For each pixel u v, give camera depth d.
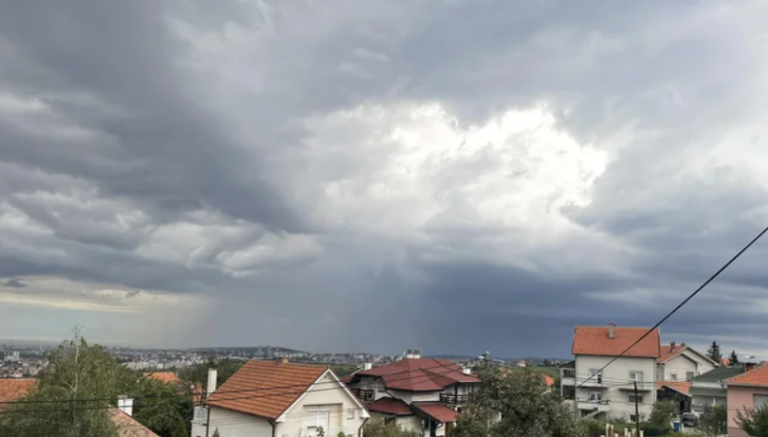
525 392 30.05
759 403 40.31
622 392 72.50
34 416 22.73
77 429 22.83
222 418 36.34
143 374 51.84
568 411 30.62
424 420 49.62
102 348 28.70
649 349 72.44
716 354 146.88
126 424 28.02
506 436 29.61
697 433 50.50
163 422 46.59
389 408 48.81
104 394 25.42
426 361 58.19
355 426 36.12
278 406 33.19
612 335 76.06
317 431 33.50
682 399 72.19
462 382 54.53
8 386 35.81
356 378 55.50
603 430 52.25
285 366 37.44
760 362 60.31
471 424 35.22
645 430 58.88
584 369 74.69
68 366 25.27
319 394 34.69
